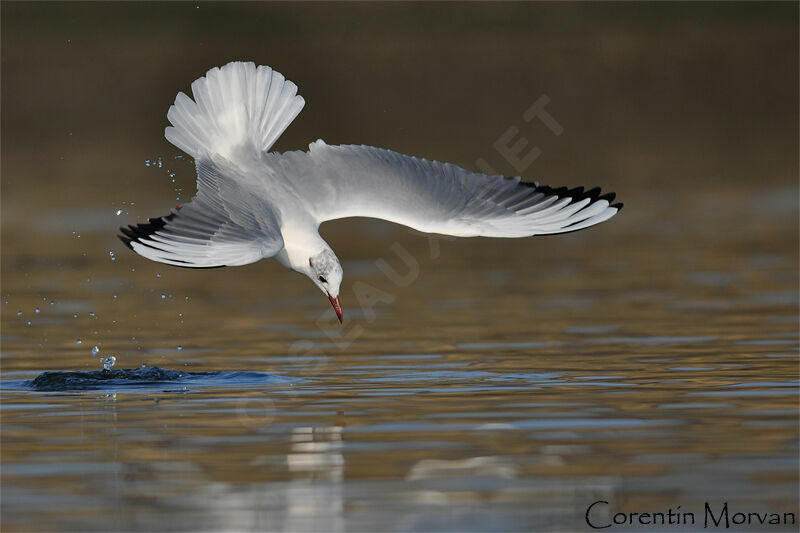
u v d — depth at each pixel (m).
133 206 29.33
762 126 38.38
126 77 40.75
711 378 13.10
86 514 8.78
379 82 40.62
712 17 45.22
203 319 18.03
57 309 18.66
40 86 40.38
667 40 43.50
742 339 15.47
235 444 10.54
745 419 11.15
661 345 15.19
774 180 32.78
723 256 23.11
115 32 43.38
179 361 14.78
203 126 11.03
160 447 10.48
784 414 11.31
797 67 41.69
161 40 42.91
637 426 10.98
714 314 17.45
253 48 42.47
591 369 13.77
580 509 8.79
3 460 10.13
